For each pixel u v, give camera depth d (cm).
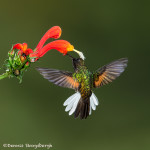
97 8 1502
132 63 1463
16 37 1404
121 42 1498
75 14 1486
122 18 1510
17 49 638
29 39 1416
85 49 1463
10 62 611
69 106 625
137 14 1525
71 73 638
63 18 1471
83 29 1488
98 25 1498
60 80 606
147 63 1481
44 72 573
